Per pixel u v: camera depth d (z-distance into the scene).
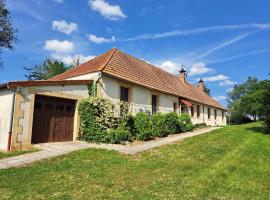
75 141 14.83
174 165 9.84
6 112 12.52
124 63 20.52
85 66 20.17
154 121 18.58
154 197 6.46
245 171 9.09
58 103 14.62
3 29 27.81
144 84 19.98
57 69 46.53
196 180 7.95
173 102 24.98
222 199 6.49
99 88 16.12
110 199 6.30
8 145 11.85
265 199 6.60
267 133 19.58
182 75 35.59
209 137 17.81
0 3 27.27
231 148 13.47
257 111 19.19
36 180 7.69
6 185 7.18
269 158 11.23
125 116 16.53
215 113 39.53
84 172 8.59
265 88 18.73
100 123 15.12
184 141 16.11
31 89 12.83
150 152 12.46
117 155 11.48
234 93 62.44
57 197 6.34
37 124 13.52
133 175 8.41
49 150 11.88
